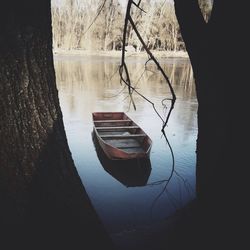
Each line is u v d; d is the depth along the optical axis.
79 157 9.69
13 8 1.81
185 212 3.46
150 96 20.12
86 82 24.89
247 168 2.30
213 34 2.52
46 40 2.03
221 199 2.47
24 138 1.97
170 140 11.40
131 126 11.06
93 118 12.51
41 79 2.03
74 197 2.24
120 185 8.01
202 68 2.60
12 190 1.94
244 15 2.27
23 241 1.98
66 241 2.13
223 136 2.47
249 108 2.29
